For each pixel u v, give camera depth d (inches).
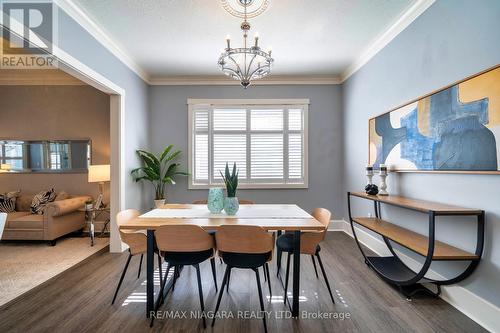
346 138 161.9
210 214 89.8
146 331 68.1
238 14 99.0
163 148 170.7
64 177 171.2
